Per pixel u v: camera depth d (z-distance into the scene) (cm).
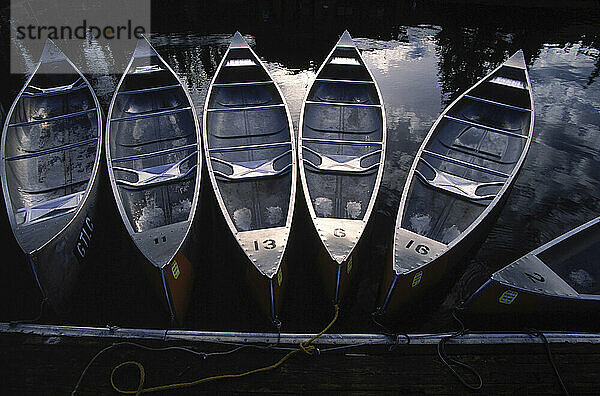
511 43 2111
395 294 821
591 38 2148
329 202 1055
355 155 1214
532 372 752
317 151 1230
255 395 720
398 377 746
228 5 2527
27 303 875
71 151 1241
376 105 1276
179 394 716
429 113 1558
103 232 1052
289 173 1124
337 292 833
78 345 784
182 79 1812
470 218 1020
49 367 750
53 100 1437
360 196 1073
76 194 1037
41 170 1169
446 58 1989
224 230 950
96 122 1358
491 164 1199
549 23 2316
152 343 789
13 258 962
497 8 2478
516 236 1064
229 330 836
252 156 1212
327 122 1327
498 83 1368
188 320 855
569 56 1983
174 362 761
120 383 729
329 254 836
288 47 2111
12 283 912
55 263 847
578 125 1498
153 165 1196
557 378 742
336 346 790
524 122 1290
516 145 1260
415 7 2475
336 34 2247
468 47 2081
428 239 895
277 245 871
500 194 983
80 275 929
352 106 1295
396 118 1520
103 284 926
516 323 866
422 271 832
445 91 1712
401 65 1920
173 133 1305
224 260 995
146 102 1424
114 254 997
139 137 1285
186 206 1049
